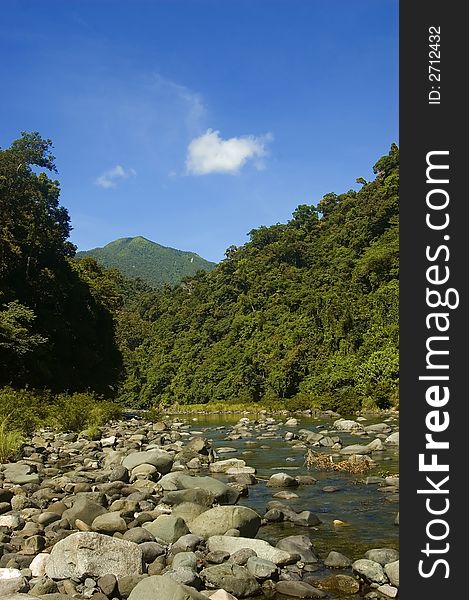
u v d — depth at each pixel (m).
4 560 6.34
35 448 15.46
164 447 16.98
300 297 69.25
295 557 6.74
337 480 11.98
